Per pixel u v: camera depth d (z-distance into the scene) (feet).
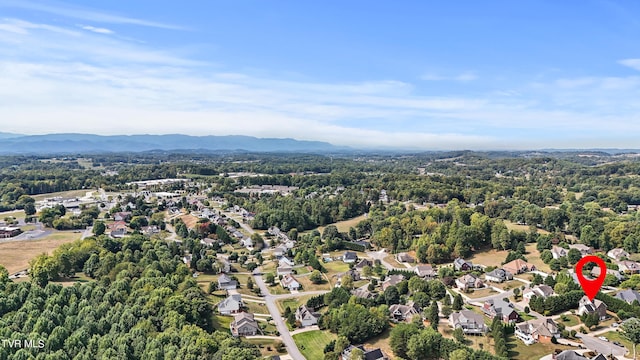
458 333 367.45
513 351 353.10
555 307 419.74
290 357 361.51
